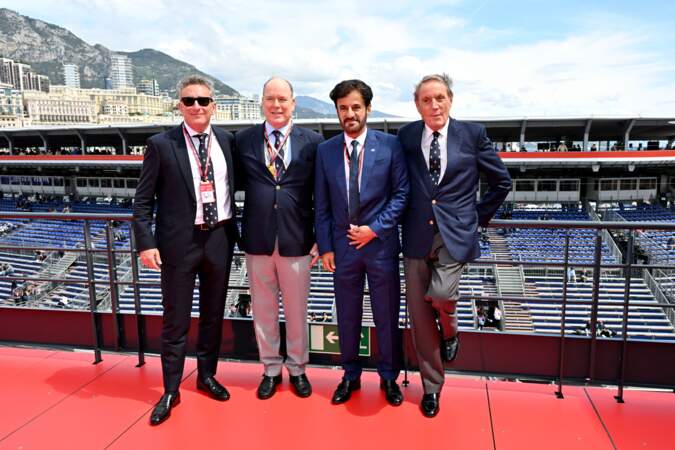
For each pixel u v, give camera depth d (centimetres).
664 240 1766
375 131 267
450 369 312
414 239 256
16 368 334
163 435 249
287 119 267
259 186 273
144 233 266
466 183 250
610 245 1745
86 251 343
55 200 3344
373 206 260
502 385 298
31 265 2112
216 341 294
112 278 343
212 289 286
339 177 261
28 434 252
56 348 363
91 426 260
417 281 261
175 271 271
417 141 256
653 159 2252
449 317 265
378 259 262
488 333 306
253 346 336
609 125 2558
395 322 273
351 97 248
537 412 264
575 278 1599
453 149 246
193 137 271
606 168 2605
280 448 236
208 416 267
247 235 279
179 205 269
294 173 272
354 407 273
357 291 273
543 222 277
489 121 2394
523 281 1623
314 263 296
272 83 261
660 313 1375
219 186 276
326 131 2669
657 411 264
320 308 1491
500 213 2492
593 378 291
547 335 299
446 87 240
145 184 268
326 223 272
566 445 234
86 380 316
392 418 260
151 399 290
